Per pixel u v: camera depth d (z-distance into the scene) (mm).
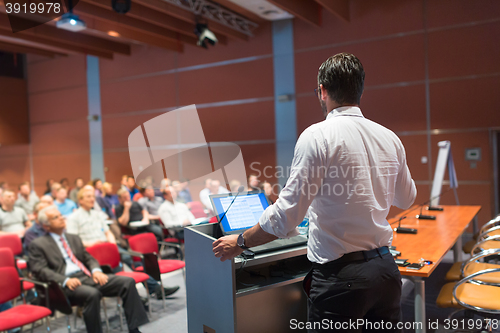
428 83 5699
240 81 7199
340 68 1284
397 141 1365
